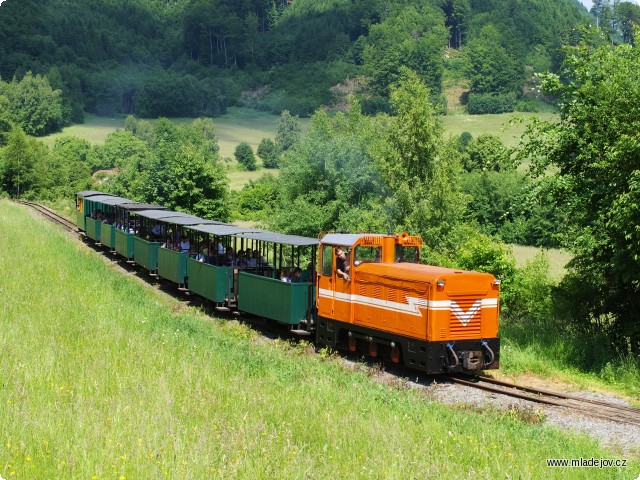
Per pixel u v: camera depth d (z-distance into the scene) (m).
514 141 120.69
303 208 43.09
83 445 9.39
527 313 23.92
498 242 26.05
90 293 22.12
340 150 43.75
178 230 28.66
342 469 9.61
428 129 37.16
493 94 182.12
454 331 15.98
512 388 15.49
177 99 184.38
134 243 32.50
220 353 16.61
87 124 162.88
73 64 192.00
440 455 10.23
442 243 36.19
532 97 183.62
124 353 14.70
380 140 42.22
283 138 135.00
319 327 19.23
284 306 19.98
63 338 15.69
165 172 49.19
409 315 16.25
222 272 23.48
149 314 21.16
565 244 19.95
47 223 48.09
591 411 13.70
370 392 13.89
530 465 10.16
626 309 19.52
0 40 196.38
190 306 25.64
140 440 9.49
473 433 11.62
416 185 37.09
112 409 11.02
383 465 9.54
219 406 11.80
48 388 11.96
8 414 10.44
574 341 18.45
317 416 11.62
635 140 16.89
